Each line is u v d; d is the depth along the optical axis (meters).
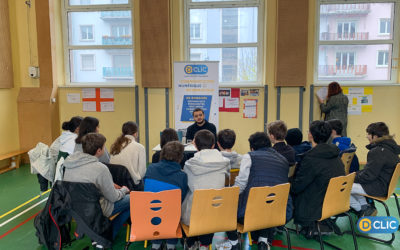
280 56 4.99
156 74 5.22
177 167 2.12
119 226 2.45
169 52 5.16
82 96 5.51
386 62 5.14
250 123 5.26
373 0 5.02
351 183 2.35
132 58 5.51
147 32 5.15
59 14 5.52
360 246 2.61
